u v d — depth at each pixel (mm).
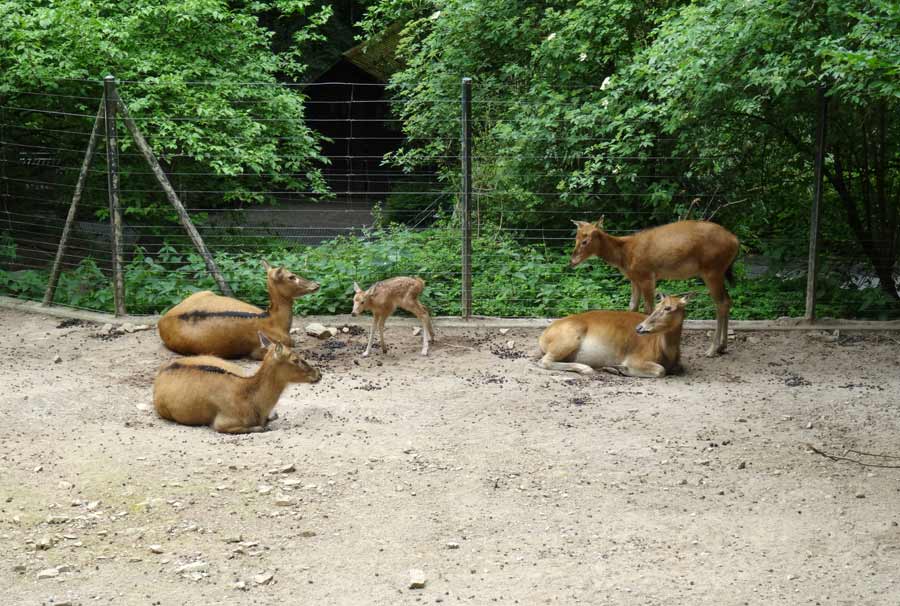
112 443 7211
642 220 13562
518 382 9070
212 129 13203
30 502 6125
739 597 5105
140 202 13656
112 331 10672
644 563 5488
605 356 9438
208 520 5953
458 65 15078
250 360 9781
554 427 7832
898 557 5598
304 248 13898
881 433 7734
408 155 15797
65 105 13469
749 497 6473
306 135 14703
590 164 12547
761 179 12250
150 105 12938
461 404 8406
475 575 5328
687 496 6477
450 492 6480
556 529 5934
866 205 11711
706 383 9109
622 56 13281
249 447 7227
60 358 9602
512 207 13961
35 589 5070
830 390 8883
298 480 6602
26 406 7938
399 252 11914
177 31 13711
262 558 5488
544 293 11547
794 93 10812
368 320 10984
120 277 11094
